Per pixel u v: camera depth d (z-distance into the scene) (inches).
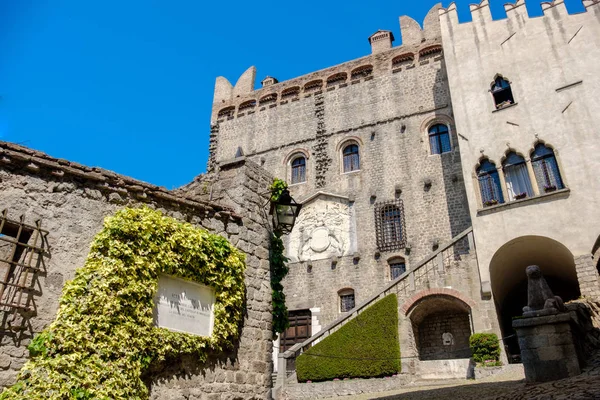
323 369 770.8
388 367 741.9
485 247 770.8
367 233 1059.9
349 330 792.3
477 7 973.2
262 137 1318.9
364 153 1159.0
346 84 1273.4
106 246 324.2
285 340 1028.5
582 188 735.1
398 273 1003.9
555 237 726.5
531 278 410.0
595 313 563.8
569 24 858.1
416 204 1047.0
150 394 315.6
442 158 1069.8
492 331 715.4
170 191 379.6
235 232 416.2
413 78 1192.2
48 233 308.2
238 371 374.0
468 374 702.5
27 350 278.2
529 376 382.3
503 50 903.7
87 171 340.8
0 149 304.3
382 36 1323.8
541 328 384.5
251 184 450.0
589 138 759.7
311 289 1053.8
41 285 295.0
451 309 847.7
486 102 877.2
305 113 1291.8
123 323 310.5
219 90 1470.2
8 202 300.2
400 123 1153.4
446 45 968.9
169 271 347.9
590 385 315.6
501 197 802.8
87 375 283.6
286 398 738.2
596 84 791.1
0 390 261.9
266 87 1390.3
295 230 1132.5
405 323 779.4
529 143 805.2
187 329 347.6
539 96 829.8
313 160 1216.2
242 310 394.3
